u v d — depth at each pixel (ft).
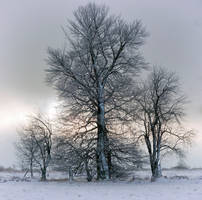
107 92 89.35
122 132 90.12
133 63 90.53
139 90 103.96
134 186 74.43
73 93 86.07
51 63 87.35
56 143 89.76
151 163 110.42
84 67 88.02
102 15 91.40
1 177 135.13
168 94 110.93
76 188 70.28
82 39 89.86
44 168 115.96
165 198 51.90
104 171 87.61
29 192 62.80
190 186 74.02
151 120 112.16
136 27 91.81
